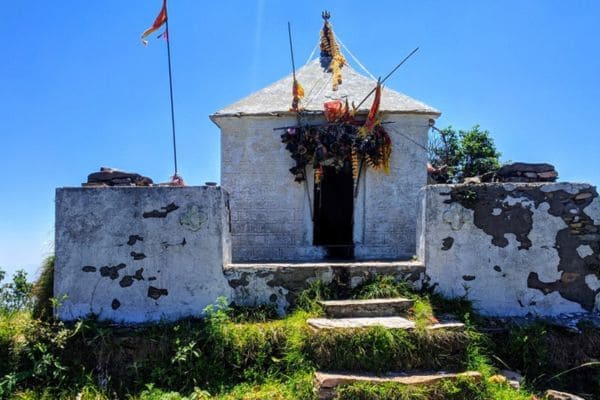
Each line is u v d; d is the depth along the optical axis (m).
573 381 6.49
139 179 8.33
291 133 9.43
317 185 10.27
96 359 6.47
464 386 5.74
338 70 10.34
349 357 5.96
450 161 17.59
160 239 7.14
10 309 7.54
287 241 9.70
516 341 6.67
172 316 7.05
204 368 6.27
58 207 7.11
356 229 9.74
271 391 5.86
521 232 7.48
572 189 7.55
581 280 7.47
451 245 7.45
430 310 6.86
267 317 7.05
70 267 7.05
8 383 6.07
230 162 9.82
